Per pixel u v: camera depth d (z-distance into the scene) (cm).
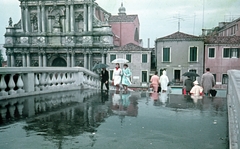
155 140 408
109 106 739
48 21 5531
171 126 499
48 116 588
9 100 810
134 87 4041
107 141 402
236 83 433
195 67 4138
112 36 5256
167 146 380
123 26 5816
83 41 5216
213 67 4066
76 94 1047
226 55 3991
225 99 924
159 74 4316
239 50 3919
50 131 462
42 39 5425
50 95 980
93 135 435
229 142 372
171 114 621
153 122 532
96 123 521
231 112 553
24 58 5519
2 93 816
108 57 4584
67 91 1168
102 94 1069
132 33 5800
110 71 4569
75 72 1288
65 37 5328
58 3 5338
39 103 775
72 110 669
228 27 4731
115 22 5841
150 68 4419
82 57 5362
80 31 5366
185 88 1473
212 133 450
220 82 4038
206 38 4247
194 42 4103
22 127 490
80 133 448
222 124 518
